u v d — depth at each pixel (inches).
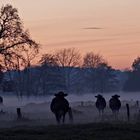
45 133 1381.6
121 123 1610.5
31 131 1417.3
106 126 1469.0
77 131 1389.0
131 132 1350.9
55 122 2155.5
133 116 2340.1
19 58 3622.0
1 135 1353.3
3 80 3693.4
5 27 3609.7
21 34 3627.0
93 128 1439.5
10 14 3617.1
